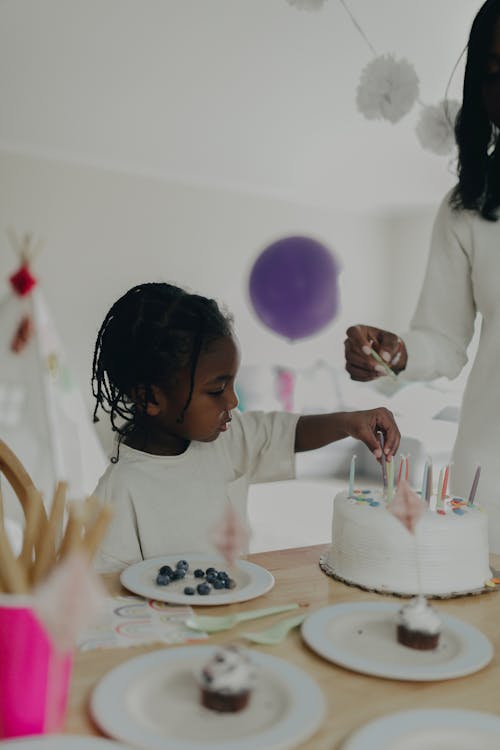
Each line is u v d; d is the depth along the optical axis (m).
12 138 3.86
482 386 1.20
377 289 5.38
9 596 0.47
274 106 3.39
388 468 0.93
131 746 0.45
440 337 1.30
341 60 2.88
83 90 3.24
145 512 0.99
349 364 1.17
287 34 2.67
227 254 4.72
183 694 0.54
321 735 0.49
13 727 0.46
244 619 0.70
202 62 2.93
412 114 3.35
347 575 0.86
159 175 4.44
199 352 0.94
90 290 4.27
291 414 1.16
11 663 0.45
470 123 1.19
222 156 4.12
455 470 1.24
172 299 0.99
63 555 0.52
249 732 0.49
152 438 1.06
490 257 1.19
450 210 1.27
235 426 1.16
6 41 2.77
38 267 4.12
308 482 4.58
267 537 3.13
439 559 0.83
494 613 0.77
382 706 0.54
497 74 1.11
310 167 4.30
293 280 4.66
